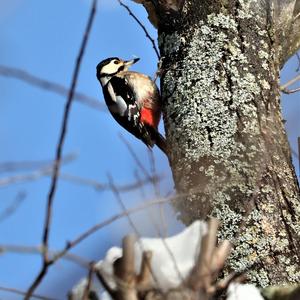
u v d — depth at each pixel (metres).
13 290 6.90
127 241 6.89
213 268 7.01
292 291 8.18
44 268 6.51
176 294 6.85
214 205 9.74
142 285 6.86
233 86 10.54
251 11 11.01
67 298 7.55
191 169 10.18
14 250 5.90
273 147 10.15
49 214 6.38
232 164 10.00
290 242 9.57
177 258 7.16
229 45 10.78
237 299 7.92
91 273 6.73
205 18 11.02
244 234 9.58
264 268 9.41
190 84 10.76
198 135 10.36
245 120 10.28
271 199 9.77
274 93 10.63
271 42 11.01
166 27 11.30
